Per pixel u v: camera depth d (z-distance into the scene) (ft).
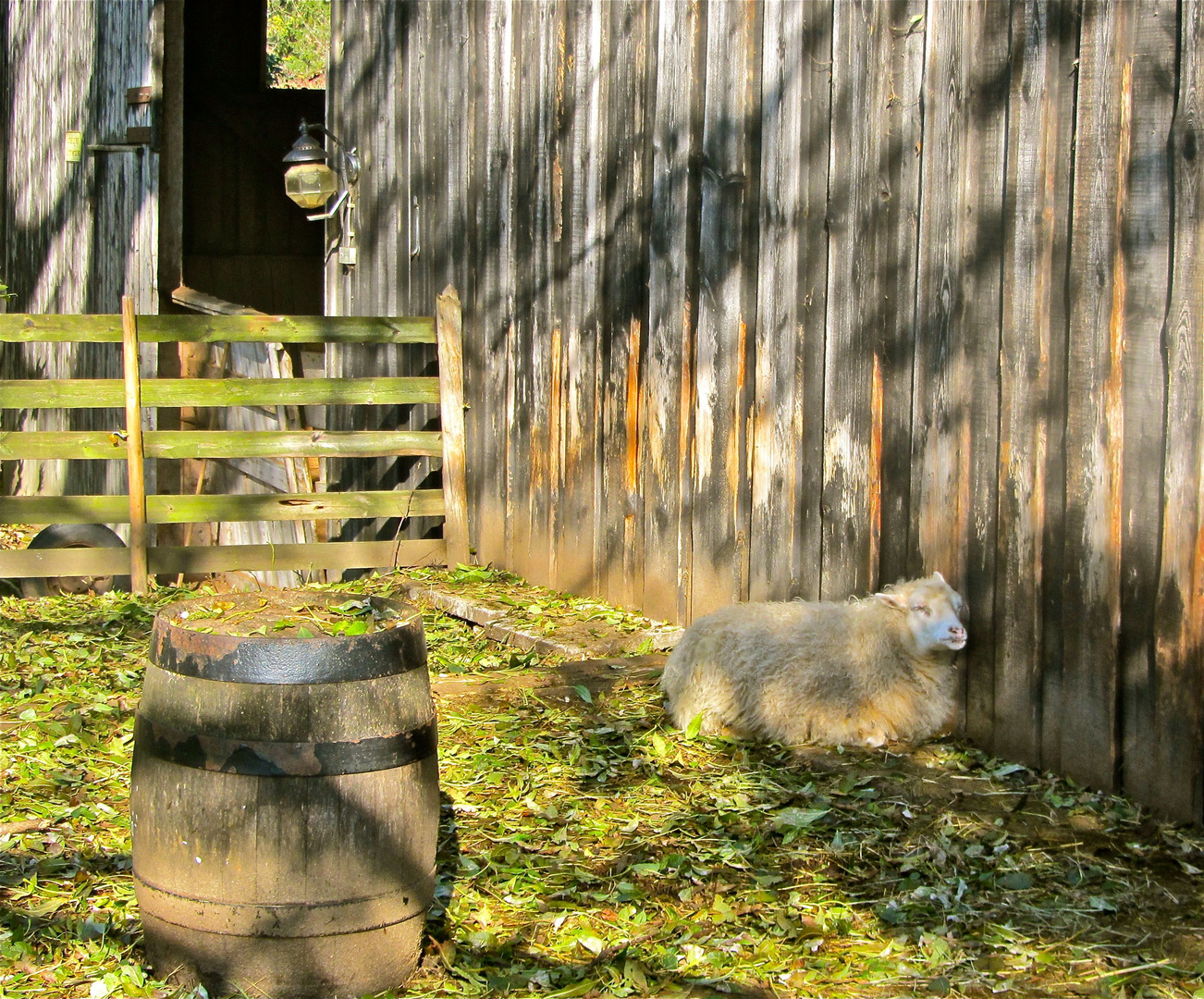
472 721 16.42
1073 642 14.20
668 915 11.46
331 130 30.76
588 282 22.12
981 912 11.58
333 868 9.74
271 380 24.23
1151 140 13.06
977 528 15.29
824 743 15.56
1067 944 11.02
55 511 23.11
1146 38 13.05
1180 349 12.85
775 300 18.08
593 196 21.86
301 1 78.74
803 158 17.48
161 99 33.32
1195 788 12.95
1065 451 14.14
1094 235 13.69
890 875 12.28
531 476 24.02
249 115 42.37
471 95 25.16
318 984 9.84
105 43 35.40
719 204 19.07
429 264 27.02
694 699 16.07
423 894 10.43
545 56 22.91
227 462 33.22
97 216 36.35
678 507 20.20
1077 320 13.91
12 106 43.39
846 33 16.66
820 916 11.47
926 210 15.64
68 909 11.25
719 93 18.93
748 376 18.66
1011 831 13.17
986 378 15.01
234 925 9.71
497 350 24.91
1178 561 12.98
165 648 10.05
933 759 15.15
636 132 20.74
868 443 16.62
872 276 16.43
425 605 23.07
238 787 9.61
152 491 34.01
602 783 14.47
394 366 28.27
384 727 9.94
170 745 9.80
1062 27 13.93
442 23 25.99
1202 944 10.98
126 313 23.30
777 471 18.20
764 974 10.50
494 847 12.80
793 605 16.33
